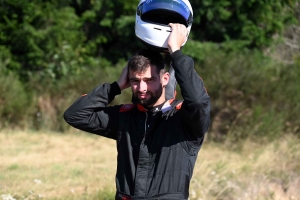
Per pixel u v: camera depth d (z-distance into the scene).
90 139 33.41
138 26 10.01
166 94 10.12
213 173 21.41
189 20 10.10
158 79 9.70
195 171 22.06
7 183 20.53
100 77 37.94
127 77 10.45
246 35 43.12
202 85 9.38
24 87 38.28
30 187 19.97
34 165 24.77
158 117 9.78
